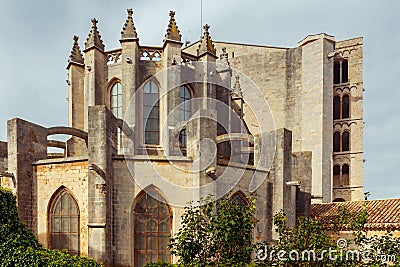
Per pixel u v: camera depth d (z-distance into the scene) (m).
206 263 13.87
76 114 37.97
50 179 27.73
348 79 52.50
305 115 49.88
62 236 27.08
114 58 36.72
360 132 50.97
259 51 54.78
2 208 20.22
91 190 24.84
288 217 29.41
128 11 35.66
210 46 37.41
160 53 36.72
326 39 49.91
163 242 26.09
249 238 14.66
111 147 26.09
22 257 18.16
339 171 51.16
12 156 27.33
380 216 29.52
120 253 25.28
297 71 51.28
